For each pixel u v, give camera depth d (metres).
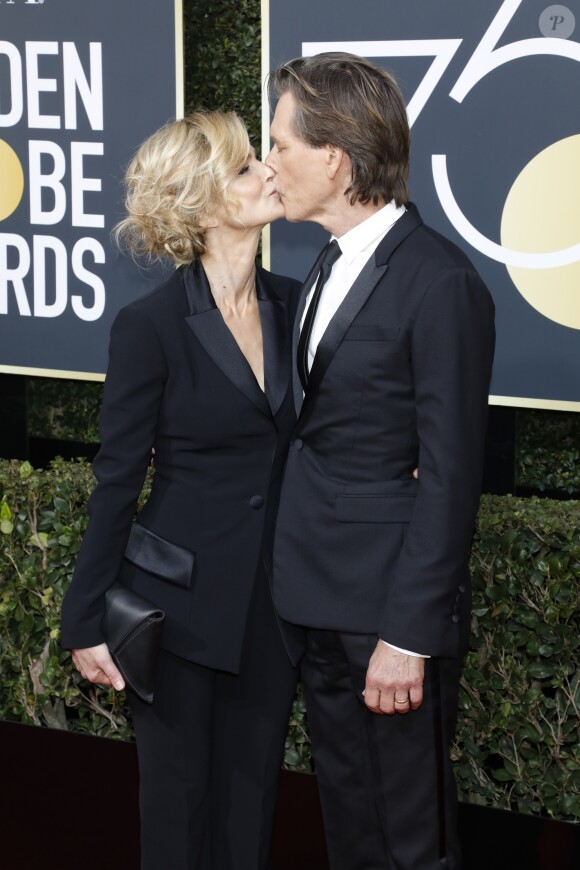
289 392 2.00
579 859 2.53
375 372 1.77
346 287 1.85
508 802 2.71
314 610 1.89
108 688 2.93
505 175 2.84
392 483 1.83
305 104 1.77
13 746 2.86
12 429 3.66
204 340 1.92
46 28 3.21
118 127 3.19
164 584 1.99
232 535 1.98
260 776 2.14
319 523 1.88
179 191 1.88
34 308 3.39
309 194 1.82
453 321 1.71
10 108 3.29
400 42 2.86
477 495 1.75
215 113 1.92
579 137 2.77
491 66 2.80
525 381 2.94
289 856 2.68
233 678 2.10
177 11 3.06
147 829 2.10
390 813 1.95
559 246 2.84
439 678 1.87
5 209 3.36
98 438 3.62
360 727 2.01
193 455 1.97
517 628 2.58
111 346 1.91
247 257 1.98
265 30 2.97
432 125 2.88
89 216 3.27
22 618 2.93
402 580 1.75
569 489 3.22
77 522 2.82
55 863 2.83
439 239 1.81
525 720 2.61
